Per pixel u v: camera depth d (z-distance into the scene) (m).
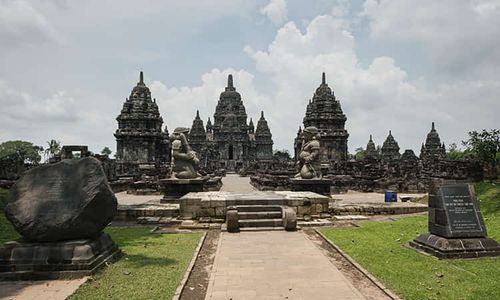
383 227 14.88
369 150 85.19
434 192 11.02
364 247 11.32
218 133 110.44
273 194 19.08
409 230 14.05
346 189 32.31
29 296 7.38
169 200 22.20
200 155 95.75
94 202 9.45
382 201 23.70
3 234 13.80
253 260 10.09
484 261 9.66
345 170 43.00
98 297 7.29
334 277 8.59
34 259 8.70
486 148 24.00
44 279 8.48
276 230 14.49
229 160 107.31
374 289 7.80
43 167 9.88
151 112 58.78
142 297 7.29
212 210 16.45
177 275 8.66
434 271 8.88
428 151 77.00
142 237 13.33
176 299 7.20
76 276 8.52
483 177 24.28
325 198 17.36
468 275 8.56
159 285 7.96
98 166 10.07
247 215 15.53
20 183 9.63
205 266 9.61
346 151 53.16
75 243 9.01
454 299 7.12
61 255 8.76
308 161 23.83
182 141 23.22
